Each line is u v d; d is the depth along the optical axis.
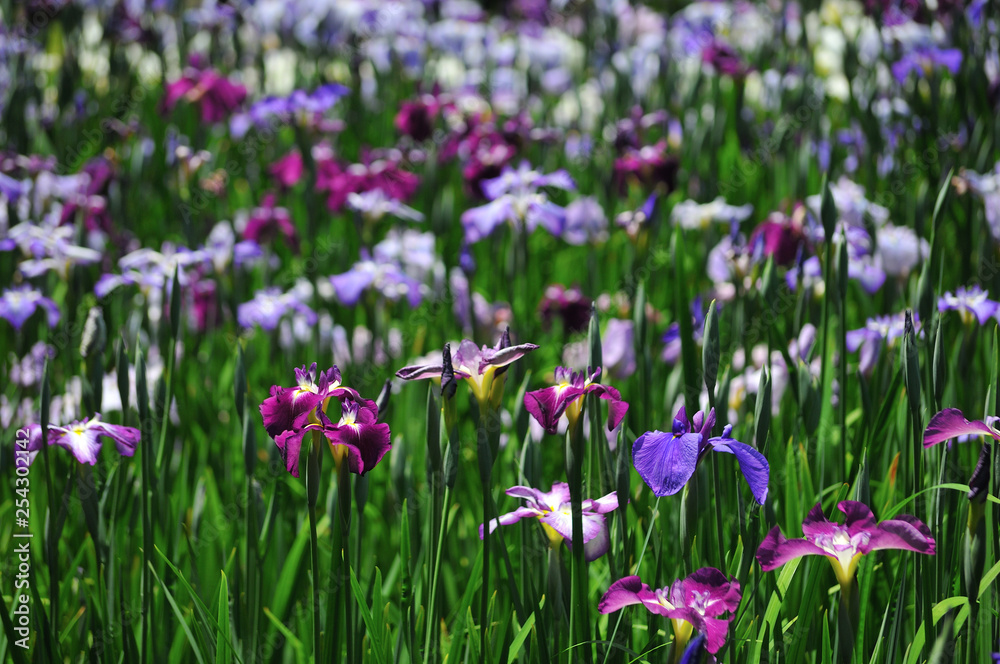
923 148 5.04
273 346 4.11
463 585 2.85
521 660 2.29
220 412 3.96
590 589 2.62
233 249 4.37
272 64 8.69
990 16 5.19
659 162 5.43
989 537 2.00
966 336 3.07
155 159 6.54
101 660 2.43
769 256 2.94
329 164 5.77
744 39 8.23
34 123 6.51
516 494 2.14
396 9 8.38
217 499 3.08
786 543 1.79
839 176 5.80
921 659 2.10
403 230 5.30
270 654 2.56
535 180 4.42
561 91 8.35
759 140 6.16
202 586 2.81
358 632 2.26
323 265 5.15
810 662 2.25
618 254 5.50
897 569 2.55
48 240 4.21
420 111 6.33
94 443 2.31
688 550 1.97
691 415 2.70
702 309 3.69
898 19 5.34
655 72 7.39
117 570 2.64
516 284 5.03
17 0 7.45
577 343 4.31
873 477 2.86
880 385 3.09
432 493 2.13
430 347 4.47
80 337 3.97
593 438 2.40
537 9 9.13
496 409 2.07
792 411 3.26
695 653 1.70
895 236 4.21
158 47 7.68
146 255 4.06
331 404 3.71
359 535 2.25
